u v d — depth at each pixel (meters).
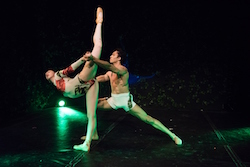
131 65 6.70
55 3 6.40
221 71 6.29
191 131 4.78
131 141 4.20
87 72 3.57
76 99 6.89
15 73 5.64
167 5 6.39
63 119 5.48
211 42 6.28
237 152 3.75
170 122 5.39
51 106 6.70
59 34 6.54
